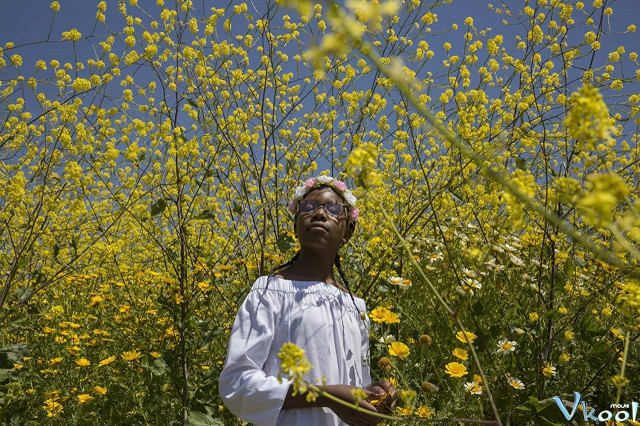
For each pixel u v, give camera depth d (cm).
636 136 359
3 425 266
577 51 325
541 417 220
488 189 298
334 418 164
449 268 261
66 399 288
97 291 470
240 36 382
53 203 339
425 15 339
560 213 268
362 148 89
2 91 386
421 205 358
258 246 360
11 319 334
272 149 380
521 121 316
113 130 353
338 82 355
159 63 339
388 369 194
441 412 189
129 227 514
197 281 299
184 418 265
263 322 169
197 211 359
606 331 254
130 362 301
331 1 52
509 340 259
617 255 274
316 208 190
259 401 155
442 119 335
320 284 181
